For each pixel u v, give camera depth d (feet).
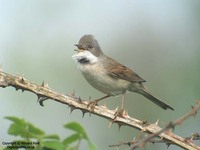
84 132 14.58
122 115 26.89
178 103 56.95
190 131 48.67
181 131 48.67
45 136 14.69
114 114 26.86
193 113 18.86
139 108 55.31
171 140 24.31
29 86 25.98
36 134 14.69
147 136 19.72
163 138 24.35
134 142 20.27
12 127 14.57
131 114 55.36
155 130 26.14
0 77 25.45
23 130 14.61
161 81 61.36
